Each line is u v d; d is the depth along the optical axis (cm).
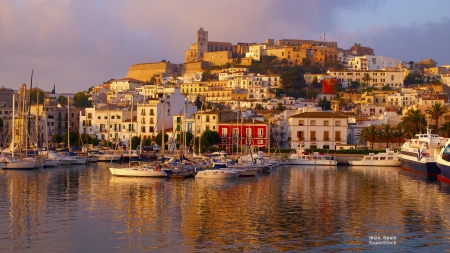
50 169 16075
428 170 15238
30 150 18675
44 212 8969
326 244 7269
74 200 10106
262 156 18912
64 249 6925
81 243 7181
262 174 15612
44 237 7438
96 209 9269
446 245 7294
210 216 8812
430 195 11256
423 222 8556
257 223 8356
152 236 7544
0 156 16862
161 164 14350
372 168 18462
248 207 9644
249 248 7044
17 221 8300
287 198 10706
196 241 7319
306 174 15775
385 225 8325
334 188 12300
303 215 8994
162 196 10681
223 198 10581
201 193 11150
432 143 16112
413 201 10469
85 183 12500
